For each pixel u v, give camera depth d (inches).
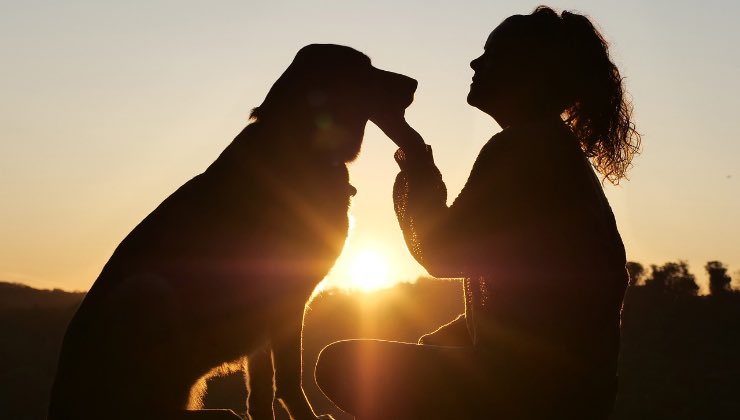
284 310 150.8
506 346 124.6
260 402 155.6
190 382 145.3
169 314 139.7
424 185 135.3
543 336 122.9
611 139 143.7
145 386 138.0
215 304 144.4
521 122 139.7
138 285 138.9
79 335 138.3
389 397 126.6
